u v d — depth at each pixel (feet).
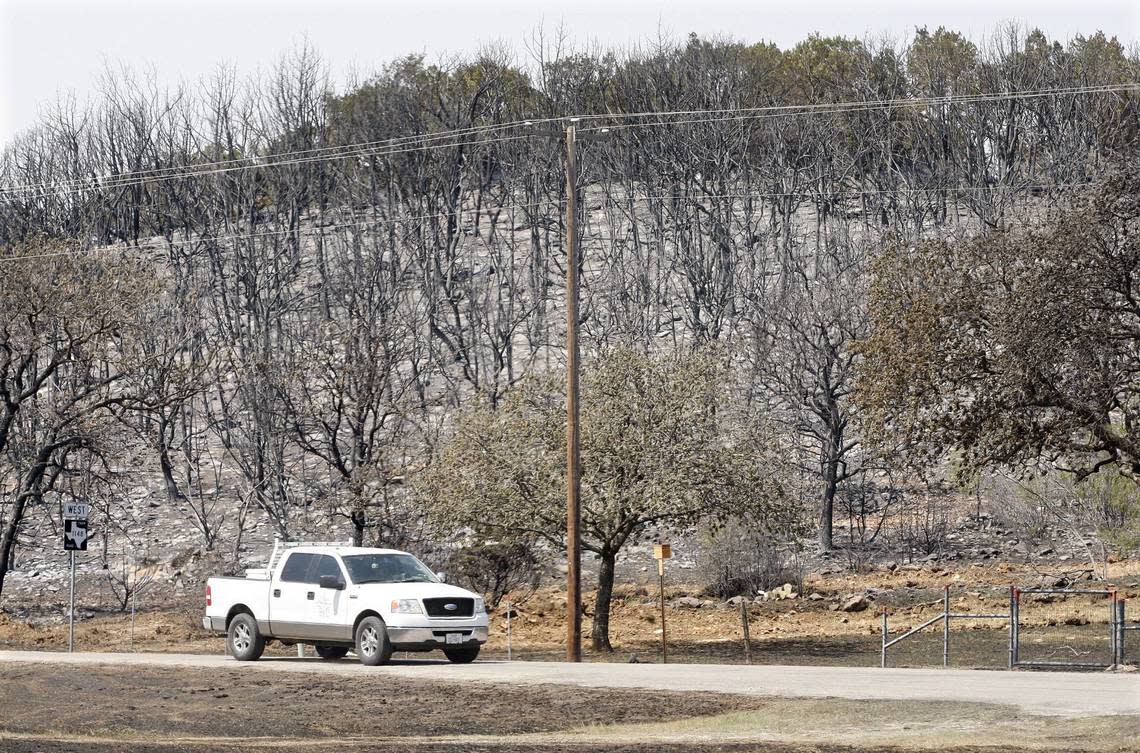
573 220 126.93
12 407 191.11
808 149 341.82
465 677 91.45
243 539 244.01
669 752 62.28
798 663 131.13
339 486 199.72
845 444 270.05
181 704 83.41
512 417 144.15
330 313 327.67
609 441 140.15
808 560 230.89
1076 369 124.57
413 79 355.15
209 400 301.43
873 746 62.34
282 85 341.41
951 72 336.70
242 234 339.98
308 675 94.02
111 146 335.47
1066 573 204.33
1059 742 62.18
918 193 328.49
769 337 272.31
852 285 246.27
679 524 144.77
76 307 188.75
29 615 200.95
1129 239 124.36
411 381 252.21
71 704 84.23
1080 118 310.04
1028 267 125.29
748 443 142.92
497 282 331.57
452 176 346.74
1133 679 89.81
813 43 370.94
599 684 85.56
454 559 172.96
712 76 352.69
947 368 129.39
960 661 129.59
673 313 327.67
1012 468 136.15
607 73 357.00
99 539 249.96
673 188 343.05
